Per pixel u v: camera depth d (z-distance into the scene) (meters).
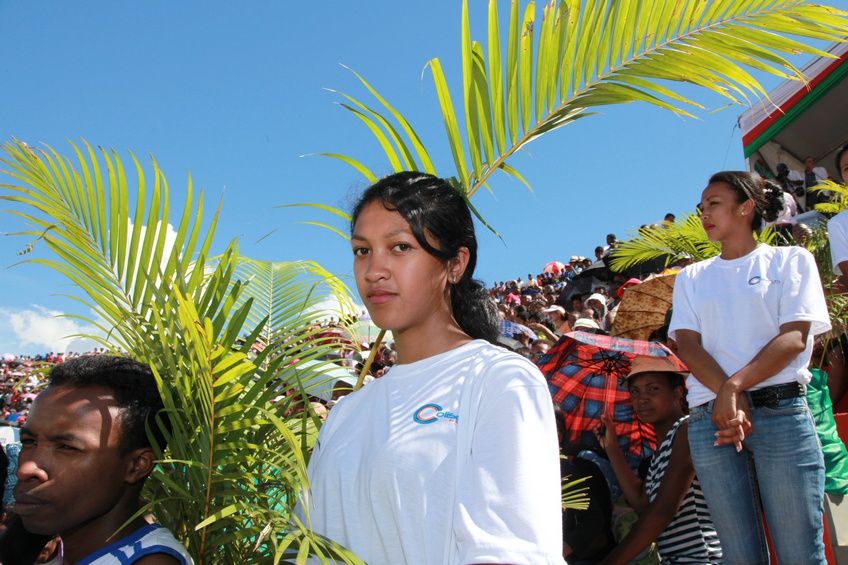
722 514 2.65
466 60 2.11
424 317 1.50
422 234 1.46
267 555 1.67
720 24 2.11
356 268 1.53
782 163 11.26
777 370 2.57
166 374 1.73
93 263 2.03
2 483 2.19
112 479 1.55
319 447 1.55
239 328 1.78
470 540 1.11
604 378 3.60
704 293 2.89
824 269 4.91
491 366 1.33
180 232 1.96
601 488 2.97
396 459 1.30
